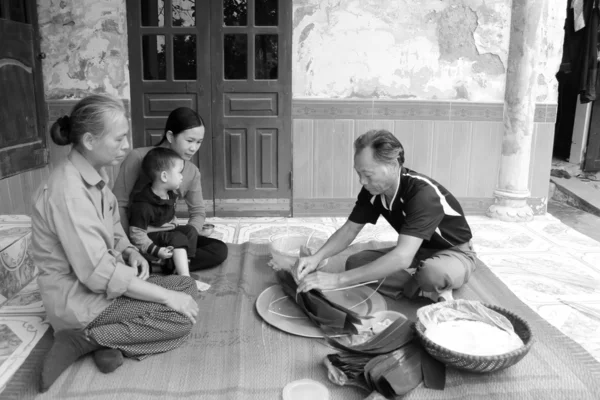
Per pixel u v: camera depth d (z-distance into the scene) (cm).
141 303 211
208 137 438
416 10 425
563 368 205
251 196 450
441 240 268
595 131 617
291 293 251
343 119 438
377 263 231
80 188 201
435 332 203
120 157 211
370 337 216
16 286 279
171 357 212
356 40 426
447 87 439
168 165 266
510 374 200
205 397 188
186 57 428
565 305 277
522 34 421
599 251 368
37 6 410
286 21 420
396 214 250
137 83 427
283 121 436
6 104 372
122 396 187
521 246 378
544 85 446
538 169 462
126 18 416
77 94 425
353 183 450
